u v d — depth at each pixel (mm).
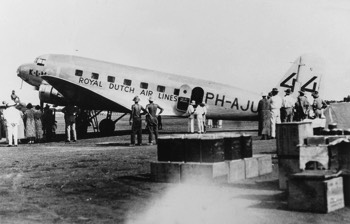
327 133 7117
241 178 7492
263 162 8148
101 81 21281
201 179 6953
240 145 7672
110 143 16953
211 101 22109
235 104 22250
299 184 5094
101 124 23297
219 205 5527
